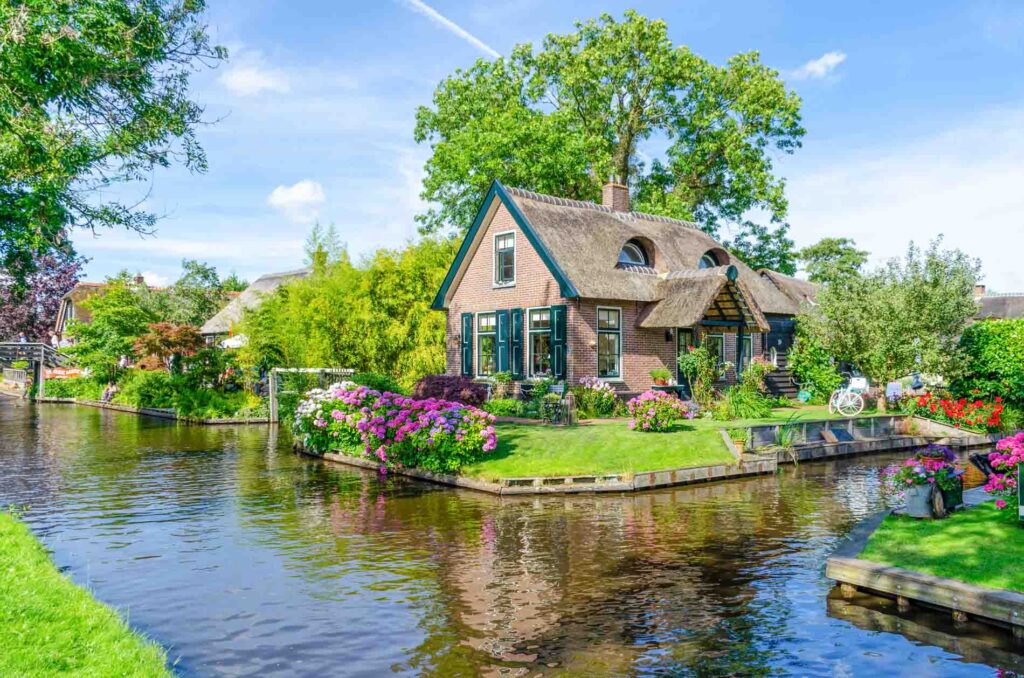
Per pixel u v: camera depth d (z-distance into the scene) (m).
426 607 7.89
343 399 18.83
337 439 19.06
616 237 24.88
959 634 7.09
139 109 12.12
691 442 16.83
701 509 12.73
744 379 24.20
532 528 11.38
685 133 40.72
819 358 29.14
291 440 23.45
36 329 60.50
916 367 23.34
